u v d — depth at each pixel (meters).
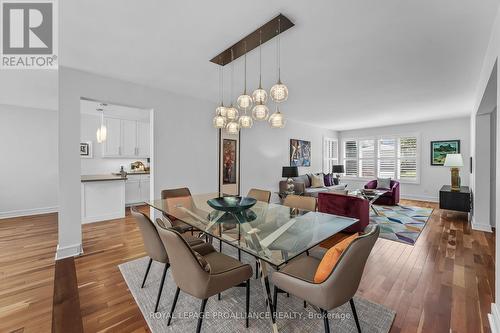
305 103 4.48
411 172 6.76
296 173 5.54
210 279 1.37
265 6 1.67
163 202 2.97
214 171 4.40
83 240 3.28
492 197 3.78
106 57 2.52
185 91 3.74
